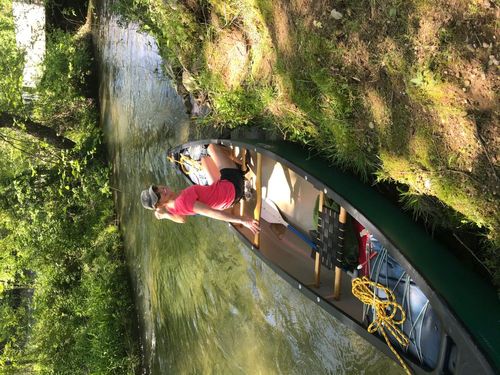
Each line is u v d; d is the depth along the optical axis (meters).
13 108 9.88
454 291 2.66
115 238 10.73
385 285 3.20
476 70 2.46
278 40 3.94
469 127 2.54
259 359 5.46
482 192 2.59
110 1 10.01
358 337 4.04
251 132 4.93
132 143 9.12
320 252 3.86
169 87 7.26
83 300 10.52
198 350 6.96
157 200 4.31
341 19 3.20
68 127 11.77
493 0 2.34
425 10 2.63
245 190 4.77
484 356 2.28
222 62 5.09
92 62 11.77
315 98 3.67
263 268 5.38
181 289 7.48
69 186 11.01
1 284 10.68
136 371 9.53
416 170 2.93
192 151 5.56
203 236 6.74
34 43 11.27
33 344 10.80
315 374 4.54
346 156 3.59
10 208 10.82
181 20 5.34
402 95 2.89
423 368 2.89
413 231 3.11
